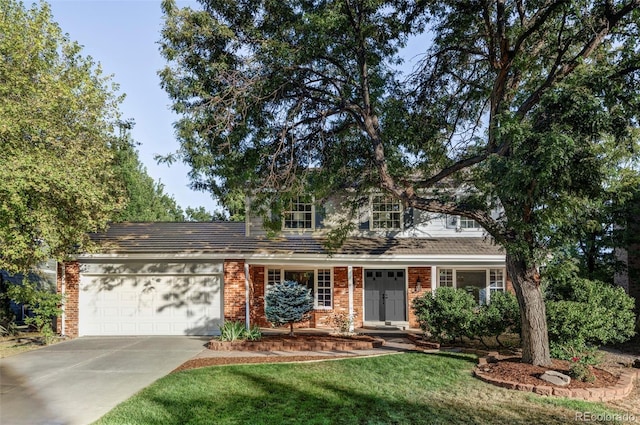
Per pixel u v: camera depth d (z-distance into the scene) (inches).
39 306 648.4
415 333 681.6
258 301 769.6
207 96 479.2
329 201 761.6
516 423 293.3
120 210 668.1
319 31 467.8
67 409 320.5
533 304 428.8
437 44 554.9
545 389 355.6
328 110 527.5
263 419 298.7
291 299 601.0
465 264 687.1
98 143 619.5
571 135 346.9
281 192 526.0
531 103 434.0
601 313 478.0
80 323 690.2
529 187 362.0
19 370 448.1
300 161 560.4
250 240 729.0
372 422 294.2
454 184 636.7
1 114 495.8
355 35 503.8
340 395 352.2
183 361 482.6
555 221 368.2
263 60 495.8
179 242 720.3
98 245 658.2
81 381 400.8
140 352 540.1
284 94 531.2
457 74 594.6
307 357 495.5
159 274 698.8
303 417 303.0
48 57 602.2
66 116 586.6
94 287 697.6
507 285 757.3
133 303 696.4
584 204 396.8
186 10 472.7
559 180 348.2
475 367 436.8
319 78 543.2
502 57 458.0
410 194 478.9
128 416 303.1
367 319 779.4
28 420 297.6
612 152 488.1
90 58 648.4
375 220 763.4
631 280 719.1
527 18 502.9
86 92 593.6
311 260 685.3
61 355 527.8
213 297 695.1
